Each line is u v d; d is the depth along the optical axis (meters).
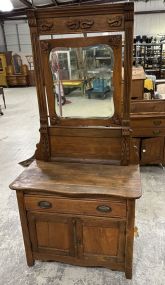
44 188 1.41
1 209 2.35
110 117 1.56
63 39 1.44
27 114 6.00
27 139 4.25
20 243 1.93
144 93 3.41
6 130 4.79
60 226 1.52
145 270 1.64
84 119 1.60
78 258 1.60
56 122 1.64
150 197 2.42
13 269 1.70
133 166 1.63
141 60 8.64
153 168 3.02
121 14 1.32
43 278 1.63
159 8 9.55
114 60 1.43
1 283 1.60
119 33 1.38
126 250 1.49
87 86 1.53
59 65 1.52
